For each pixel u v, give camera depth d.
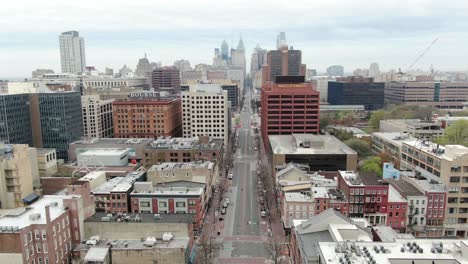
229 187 193.50
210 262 114.25
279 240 129.62
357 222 103.81
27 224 99.06
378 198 130.50
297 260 96.62
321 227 96.06
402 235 100.88
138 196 137.88
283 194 143.75
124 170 186.88
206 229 141.00
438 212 133.88
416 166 168.38
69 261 109.00
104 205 139.38
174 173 158.75
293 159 189.38
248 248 124.75
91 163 195.38
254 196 178.88
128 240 109.94
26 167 158.88
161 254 102.38
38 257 98.69
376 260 73.19
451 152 139.25
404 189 139.88
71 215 110.00
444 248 78.81
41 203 115.31
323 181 160.12
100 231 111.75
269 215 151.12
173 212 136.75
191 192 140.00
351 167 189.38
